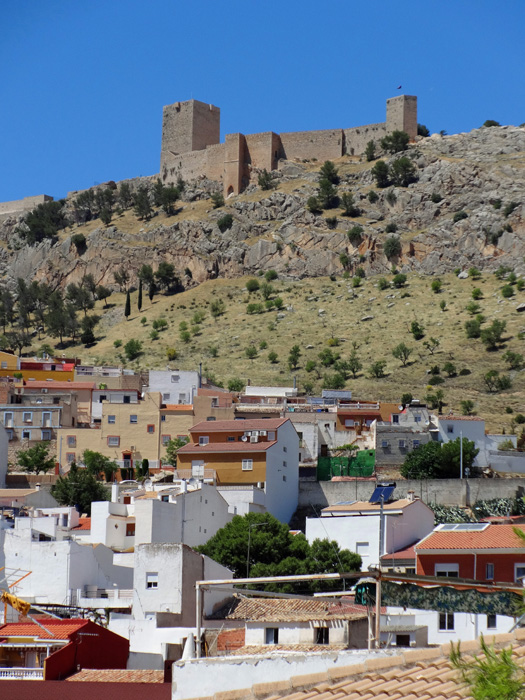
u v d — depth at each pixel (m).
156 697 48.78
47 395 178.50
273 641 61.75
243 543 97.06
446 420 164.00
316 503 137.38
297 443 139.88
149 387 195.38
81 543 90.94
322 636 60.22
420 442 161.00
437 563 76.88
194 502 107.12
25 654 58.78
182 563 75.38
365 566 98.75
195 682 36.09
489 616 54.16
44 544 84.75
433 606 40.16
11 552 84.81
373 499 109.31
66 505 123.19
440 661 31.05
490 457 156.12
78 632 60.19
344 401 197.75
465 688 28.02
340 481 138.00
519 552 75.19
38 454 159.12
